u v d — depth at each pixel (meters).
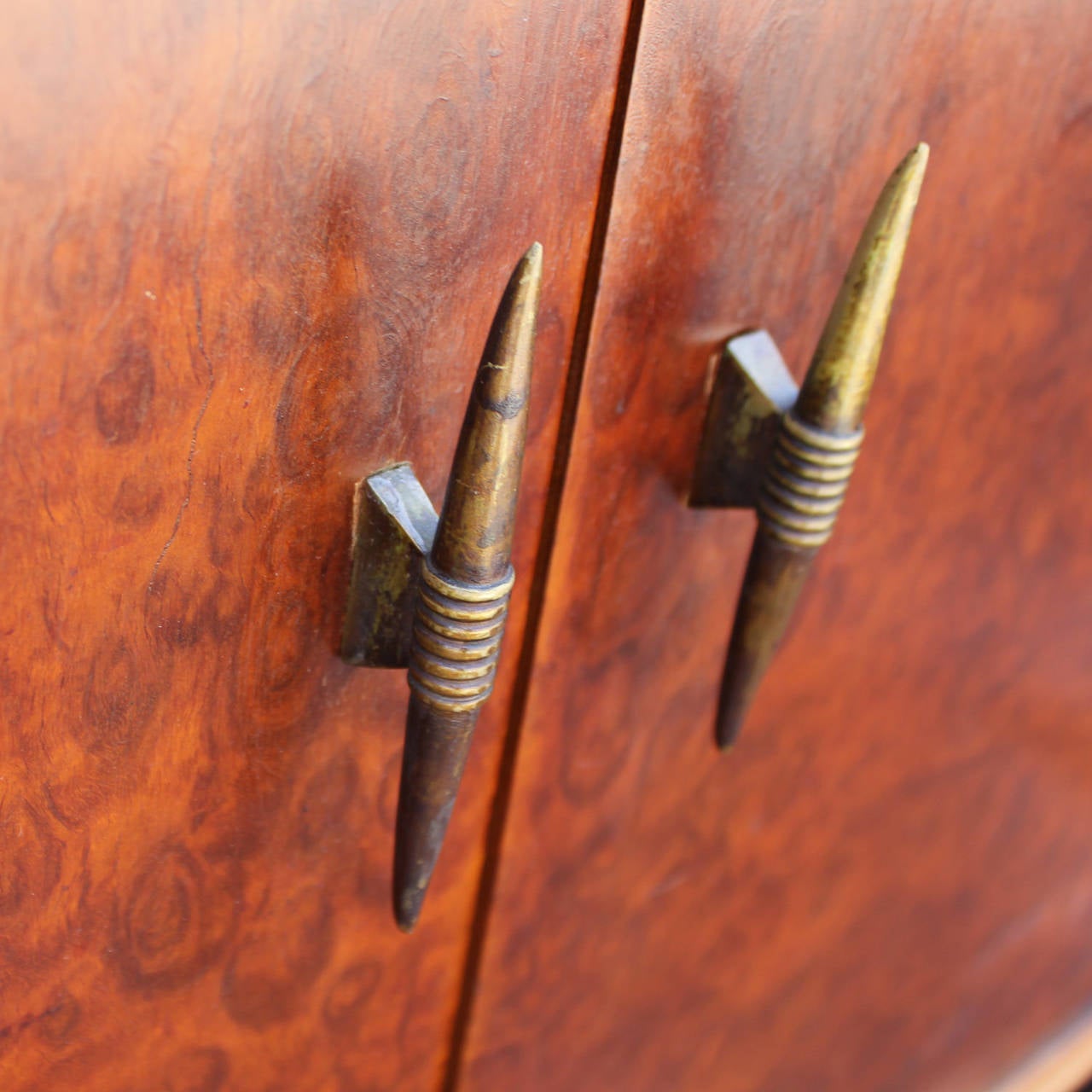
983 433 0.66
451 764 0.53
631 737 0.64
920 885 0.80
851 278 0.54
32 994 0.54
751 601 0.58
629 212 0.53
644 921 0.69
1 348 0.47
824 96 0.55
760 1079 0.80
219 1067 0.59
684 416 0.58
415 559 0.53
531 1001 0.67
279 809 0.56
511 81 0.50
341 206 0.50
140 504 0.50
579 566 0.58
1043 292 0.64
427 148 0.50
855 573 0.67
